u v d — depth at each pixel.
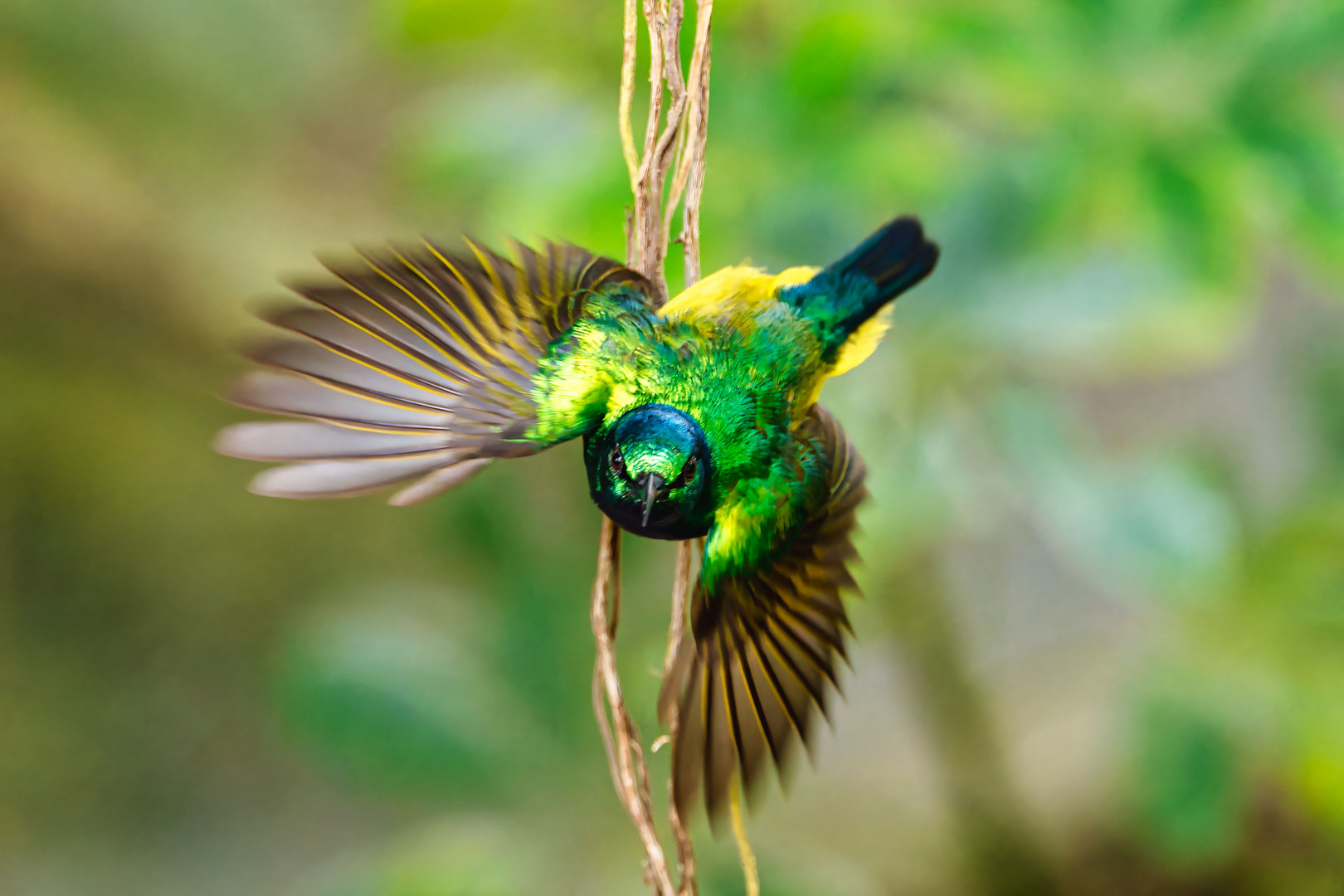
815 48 1.76
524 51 1.79
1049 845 2.42
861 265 1.71
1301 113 1.76
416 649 1.81
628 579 1.81
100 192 2.80
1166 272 1.77
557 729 1.80
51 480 2.78
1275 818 2.42
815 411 1.70
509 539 1.81
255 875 2.63
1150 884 2.42
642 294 1.69
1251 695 1.82
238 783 2.74
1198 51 1.77
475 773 1.80
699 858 1.80
